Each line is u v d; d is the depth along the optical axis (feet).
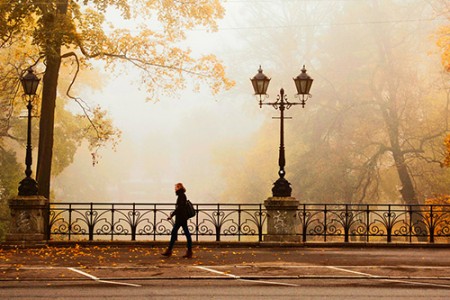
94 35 145.38
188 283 76.48
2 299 64.85
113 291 70.28
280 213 117.19
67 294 68.18
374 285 74.90
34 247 114.21
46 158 141.49
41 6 130.82
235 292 69.67
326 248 114.73
